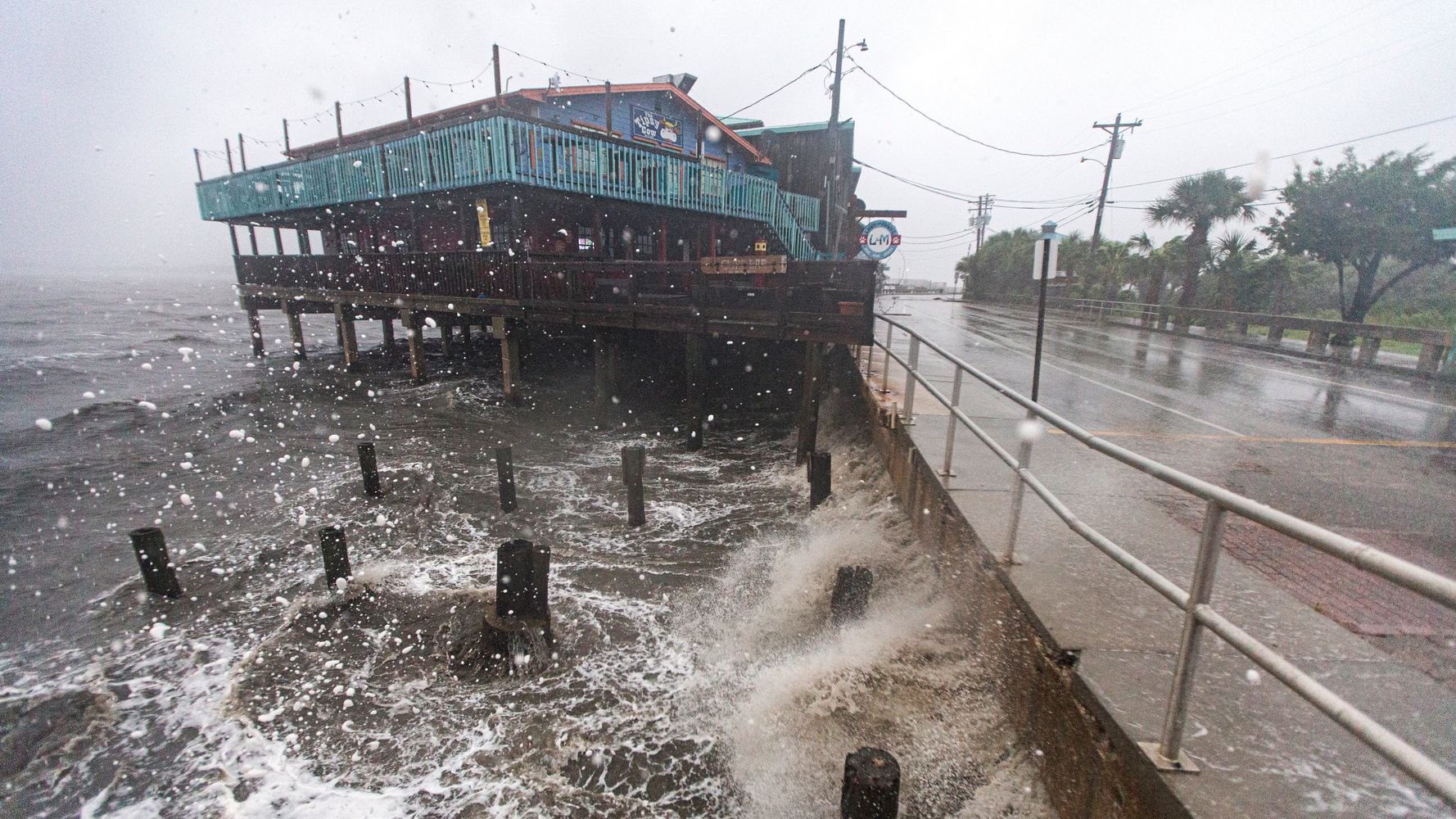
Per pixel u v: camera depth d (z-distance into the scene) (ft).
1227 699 7.10
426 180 43.29
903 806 10.05
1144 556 11.11
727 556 22.20
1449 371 36.32
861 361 36.40
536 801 12.00
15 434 39.50
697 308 34.50
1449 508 15.33
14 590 20.75
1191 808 5.56
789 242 60.95
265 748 13.64
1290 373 39.45
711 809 11.59
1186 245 72.64
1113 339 58.39
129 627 18.45
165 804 12.32
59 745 13.91
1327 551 4.17
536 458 34.63
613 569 21.26
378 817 11.74
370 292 55.16
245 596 20.15
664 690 14.90
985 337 54.24
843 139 75.92
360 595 19.72
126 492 29.40
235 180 63.52
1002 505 13.56
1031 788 8.90
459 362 67.97
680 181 48.49
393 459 34.09
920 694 12.23
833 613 15.46
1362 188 47.65
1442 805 5.55
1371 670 7.76
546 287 41.24
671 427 41.60
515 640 16.06
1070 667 8.02
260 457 34.58
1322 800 5.64
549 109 52.03
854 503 23.72
